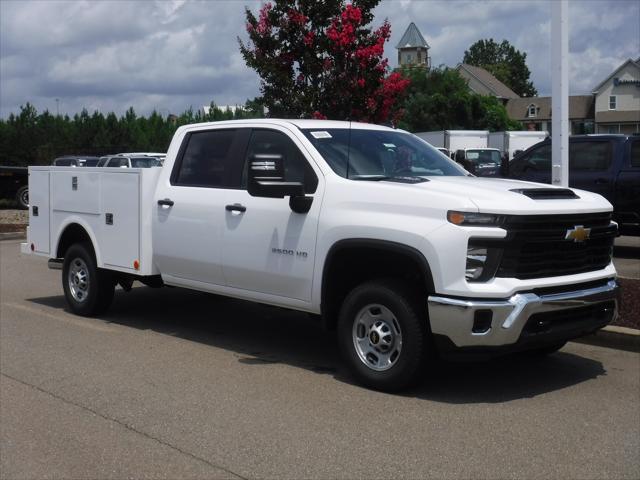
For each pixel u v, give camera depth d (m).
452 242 5.52
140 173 7.96
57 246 9.28
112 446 5.07
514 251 5.59
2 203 28.47
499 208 5.54
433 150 7.57
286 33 11.33
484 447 4.99
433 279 5.60
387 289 5.93
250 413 5.66
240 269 7.02
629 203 12.73
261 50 11.48
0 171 27.50
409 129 57.66
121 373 6.74
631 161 12.80
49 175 9.27
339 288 6.46
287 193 6.32
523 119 86.56
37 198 9.50
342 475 4.56
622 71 75.62
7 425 5.48
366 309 6.15
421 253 5.65
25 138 36.50
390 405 5.82
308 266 6.43
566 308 5.77
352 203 6.15
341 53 11.32
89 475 4.63
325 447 4.99
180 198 7.59
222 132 7.46
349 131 7.04
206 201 7.32
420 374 5.91
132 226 8.12
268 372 6.75
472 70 90.00
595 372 6.75
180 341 7.93
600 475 4.57
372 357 6.18
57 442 5.16
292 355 7.37
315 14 11.34
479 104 58.84
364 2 11.41
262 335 8.23
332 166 6.52
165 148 40.88
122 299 10.23
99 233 8.59
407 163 7.00
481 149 32.31
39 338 8.06
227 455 4.89
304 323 8.85
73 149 37.41
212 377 6.60
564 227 5.88
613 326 7.65
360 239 6.01
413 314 5.82
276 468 4.68
